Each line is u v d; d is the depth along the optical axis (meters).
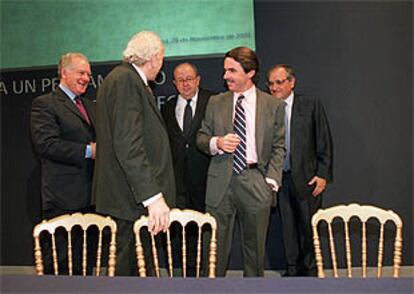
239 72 2.98
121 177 2.46
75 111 3.31
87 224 2.35
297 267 3.92
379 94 4.13
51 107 3.25
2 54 4.48
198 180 3.74
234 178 3.01
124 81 2.39
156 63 2.53
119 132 2.35
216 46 4.18
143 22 4.26
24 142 4.53
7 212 4.59
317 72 4.16
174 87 4.26
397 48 4.10
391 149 4.14
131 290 1.70
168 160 2.55
